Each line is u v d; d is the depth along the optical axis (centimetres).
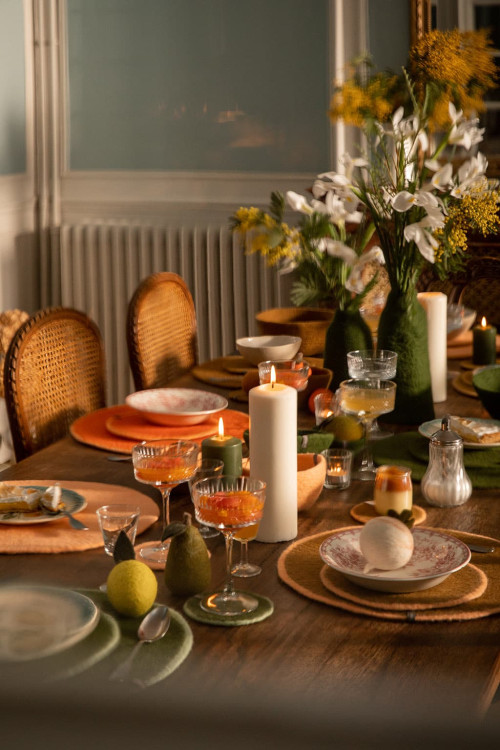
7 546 121
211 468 130
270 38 387
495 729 21
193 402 190
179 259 402
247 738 21
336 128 380
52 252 422
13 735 21
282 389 124
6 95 401
